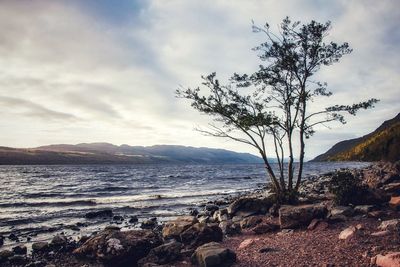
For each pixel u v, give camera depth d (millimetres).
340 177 17078
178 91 19828
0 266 12727
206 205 27469
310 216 13367
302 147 19391
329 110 18625
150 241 11688
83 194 43375
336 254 8906
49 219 24047
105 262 10938
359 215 13844
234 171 130500
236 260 9891
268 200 18891
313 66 19438
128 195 41188
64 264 12125
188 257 11094
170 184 60000
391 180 21203
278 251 10281
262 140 19594
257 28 19469
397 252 7527
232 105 19219
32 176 99500
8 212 27875
